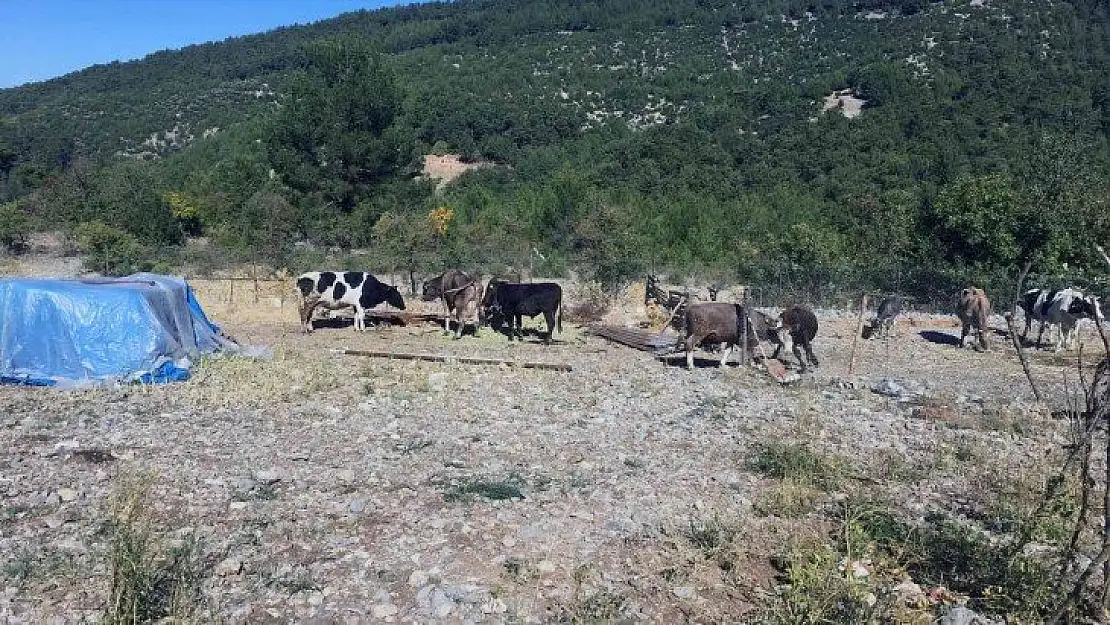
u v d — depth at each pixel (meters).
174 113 87.06
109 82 108.19
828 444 9.97
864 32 87.81
